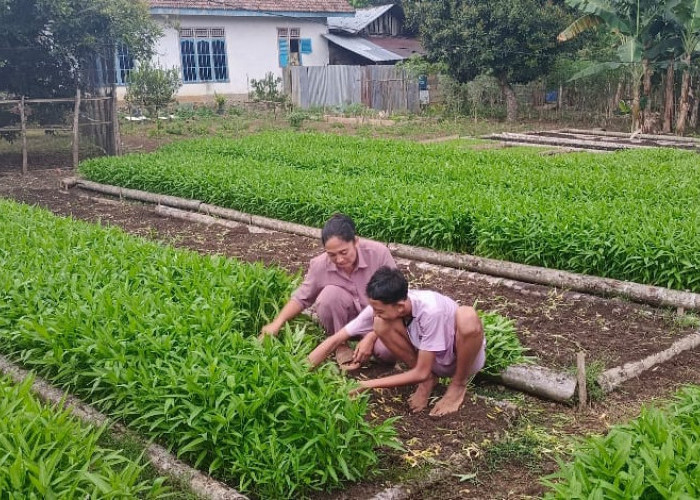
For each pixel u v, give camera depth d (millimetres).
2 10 16828
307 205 10336
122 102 26969
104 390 5098
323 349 5207
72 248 7766
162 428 4547
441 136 22781
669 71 21953
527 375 5434
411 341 5004
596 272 7727
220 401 4246
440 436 4809
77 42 17719
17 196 14219
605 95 25719
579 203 9258
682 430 3732
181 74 28281
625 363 5828
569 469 3646
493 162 14250
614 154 15281
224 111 28203
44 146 21375
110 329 5184
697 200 9719
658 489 3193
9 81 18641
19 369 5637
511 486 4363
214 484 4133
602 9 20234
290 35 30953
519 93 28609
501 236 8336
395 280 4672
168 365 4715
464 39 25391
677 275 7066
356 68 30500
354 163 13648
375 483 4285
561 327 6668
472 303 7340
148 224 11508
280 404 4266
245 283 6238
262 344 4910
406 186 10820
